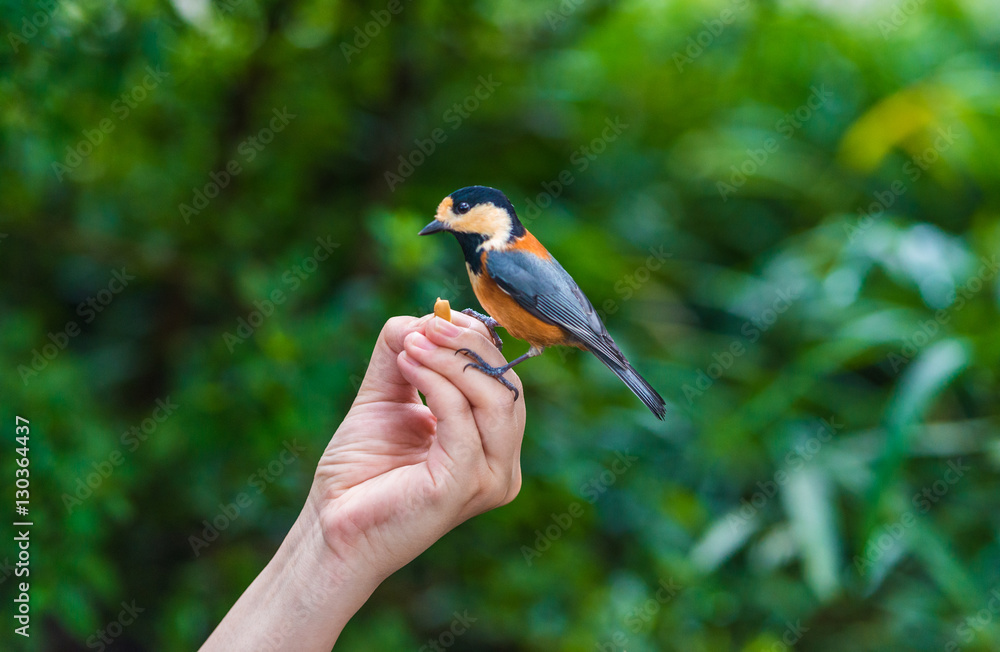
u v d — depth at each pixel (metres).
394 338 0.96
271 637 0.93
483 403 0.93
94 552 1.12
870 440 1.23
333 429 1.15
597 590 1.17
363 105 1.26
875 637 1.21
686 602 1.18
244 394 1.13
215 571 1.16
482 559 1.19
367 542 0.93
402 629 1.17
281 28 1.19
